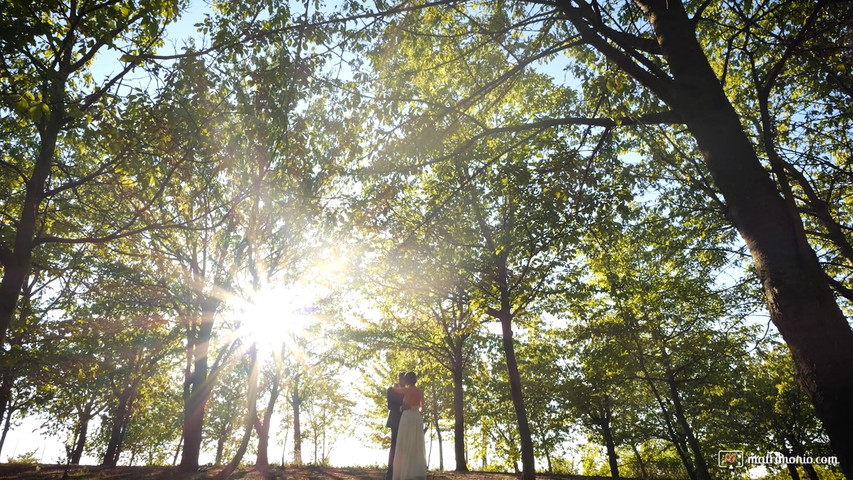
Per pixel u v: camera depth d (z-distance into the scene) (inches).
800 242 180.7
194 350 724.0
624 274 689.0
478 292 568.7
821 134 431.2
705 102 215.9
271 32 256.4
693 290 665.0
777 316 175.8
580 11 259.3
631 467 1480.1
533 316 791.7
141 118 292.2
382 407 1349.7
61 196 505.4
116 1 278.8
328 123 319.6
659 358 839.7
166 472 650.2
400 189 351.6
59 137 321.7
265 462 833.5
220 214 355.9
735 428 982.4
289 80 288.4
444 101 381.4
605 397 1048.2
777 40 348.5
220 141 311.1
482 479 629.9
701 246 582.6
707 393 920.3
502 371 1024.2
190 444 671.1
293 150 296.0
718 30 404.2
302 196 330.3
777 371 938.1
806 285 171.5
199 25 304.7
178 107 298.4
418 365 1021.8
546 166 351.6
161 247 662.5
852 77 352.8
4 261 278.4
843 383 154.6
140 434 1424.7
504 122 508.4
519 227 406.0
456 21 381.7
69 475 653.9
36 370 570.3
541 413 1122.7
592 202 356.2
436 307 879.7
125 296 665.0
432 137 320.2
